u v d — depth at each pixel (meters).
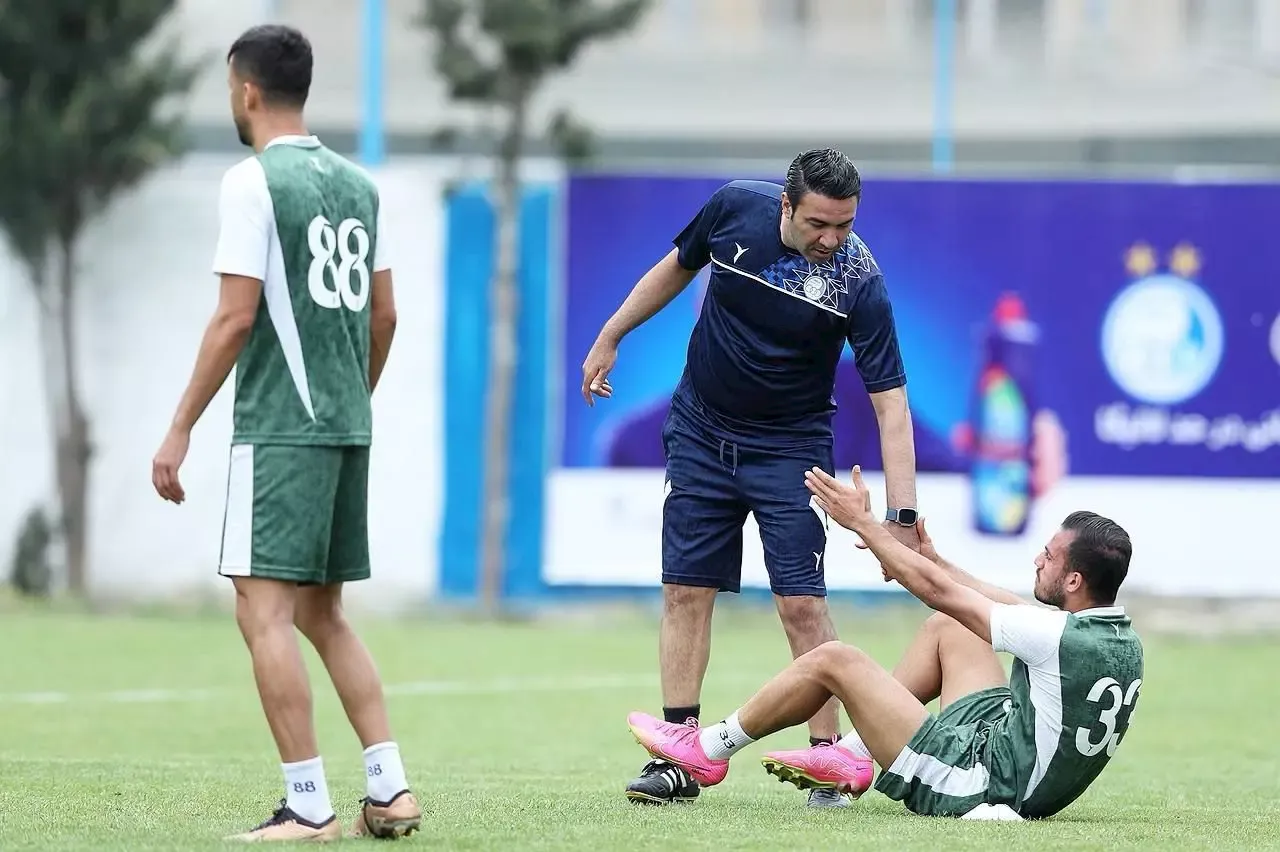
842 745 19.88
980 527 53.19
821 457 21.42
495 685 40.25
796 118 63.66
